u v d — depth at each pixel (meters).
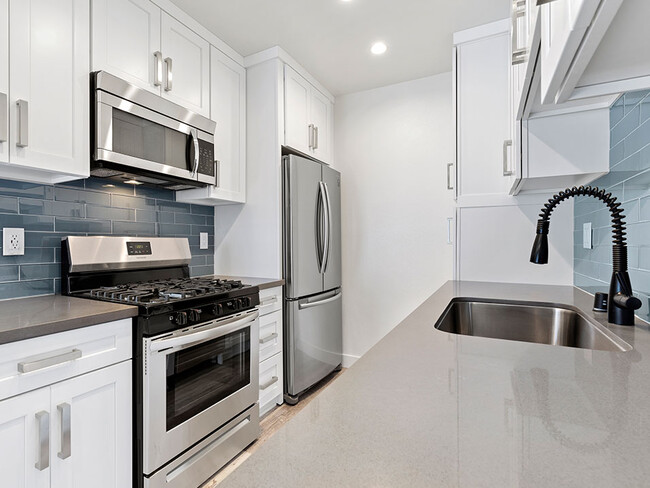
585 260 1.78
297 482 0.35
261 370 2.20
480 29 2.09
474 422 0.48
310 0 1.91
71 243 1.68
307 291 2.53
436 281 2.83
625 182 1.22
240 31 2.21
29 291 1.61
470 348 0.83
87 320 1.22
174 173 1.90
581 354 0.78
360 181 3.10
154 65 1.83
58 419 1.14
